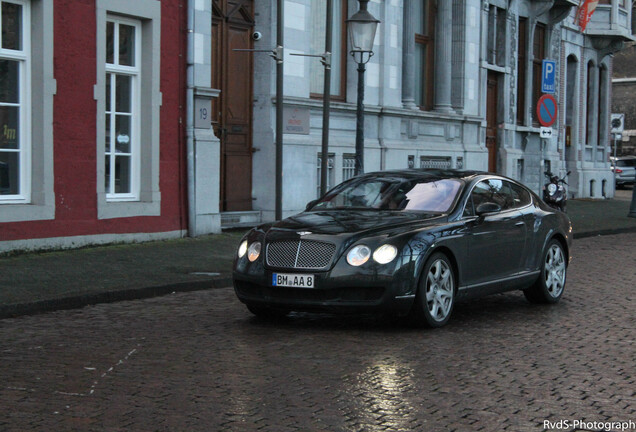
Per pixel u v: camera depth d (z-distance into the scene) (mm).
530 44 34312
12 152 14969
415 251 9516
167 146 17703
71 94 15602
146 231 17188
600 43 40438
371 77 23906
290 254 9570
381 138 24250
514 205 11555
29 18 15062
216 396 6848
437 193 10758
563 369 7938
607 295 12703
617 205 35469
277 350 8602
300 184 20938
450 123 27844
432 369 7859
